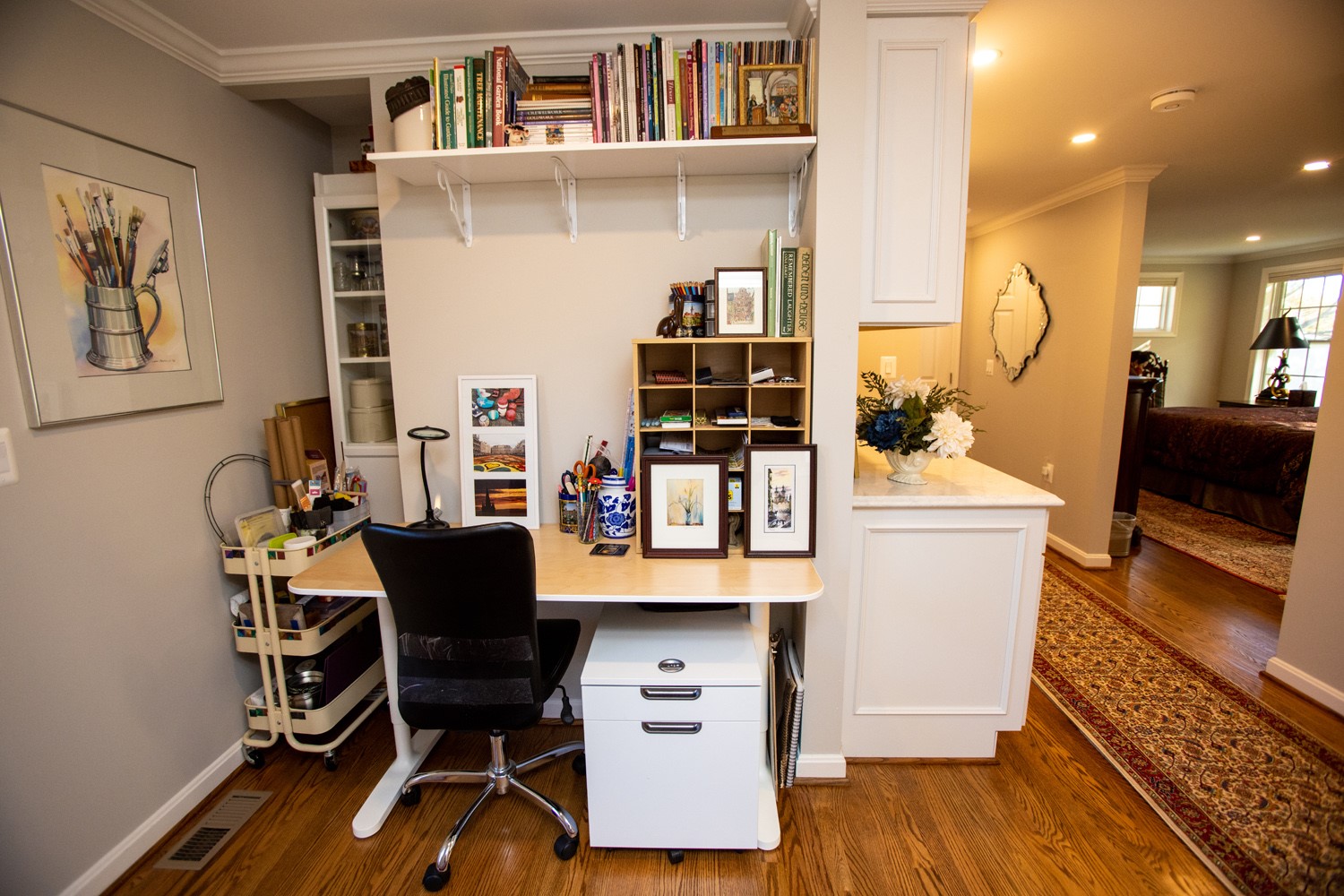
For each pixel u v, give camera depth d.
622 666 1.51
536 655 1.46
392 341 2.06
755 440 1.95
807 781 1.87
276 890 1.51
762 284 1.78
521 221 1.99
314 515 1.92
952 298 1.75
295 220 2.30
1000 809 1.75
